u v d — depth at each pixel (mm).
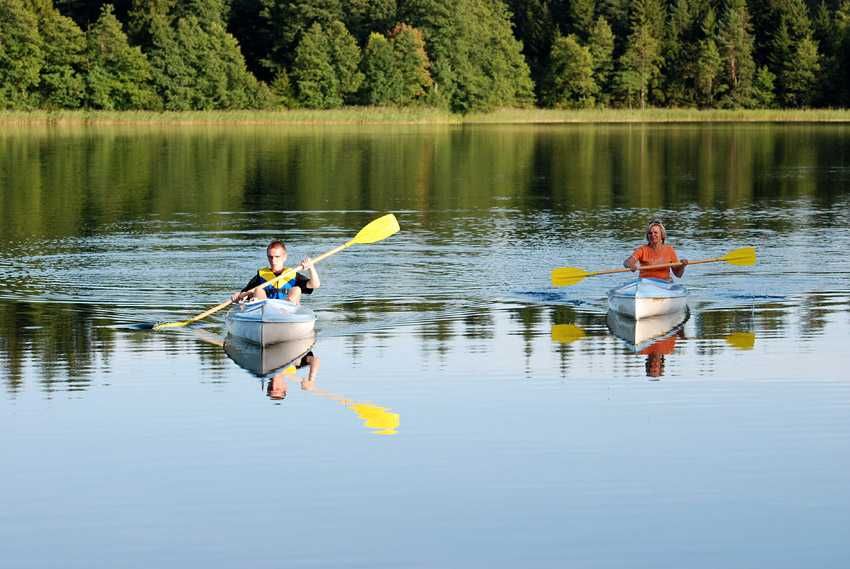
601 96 129875
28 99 97625
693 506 8867
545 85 128500
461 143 66375
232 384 12469
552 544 8203
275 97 105500
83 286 19281
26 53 95625
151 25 101688
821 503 8922
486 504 8914
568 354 13945
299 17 118500
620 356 13820
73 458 9953
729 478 9453
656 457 9953
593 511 8781
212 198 34781
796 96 128875
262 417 11156
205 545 8195
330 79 106438
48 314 16750
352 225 28156
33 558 8008
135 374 12945
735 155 55344
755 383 12445
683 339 14828
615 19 139250
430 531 8422
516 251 23469
